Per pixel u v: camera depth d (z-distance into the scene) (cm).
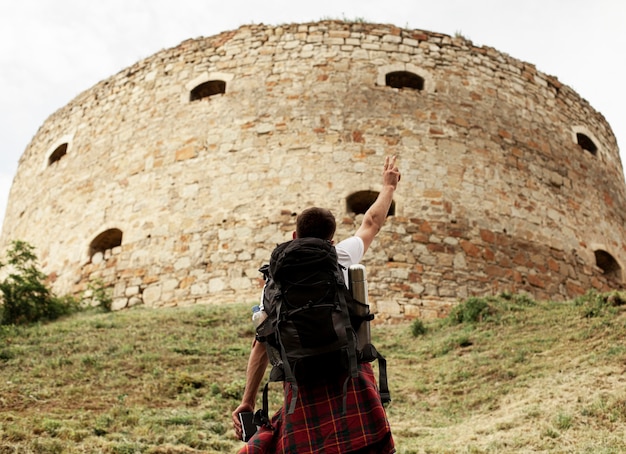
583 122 1919
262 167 1586
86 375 887
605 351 877
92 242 1641
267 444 375
